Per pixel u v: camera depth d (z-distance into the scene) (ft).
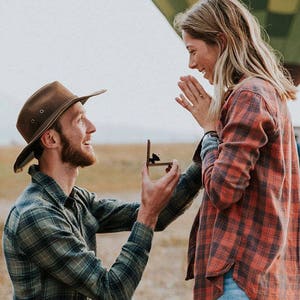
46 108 9.43
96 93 9.60
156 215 9.24
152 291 28.96
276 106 8.07
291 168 8.51
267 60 8.43
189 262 8.86
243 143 7.74
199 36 8.50
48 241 8.89
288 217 8.25
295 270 8.44
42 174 9.47
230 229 8.00
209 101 8.60
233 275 7.88
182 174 9.89
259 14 15.98
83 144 9.53
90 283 8.85
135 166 107.14
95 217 10.16
